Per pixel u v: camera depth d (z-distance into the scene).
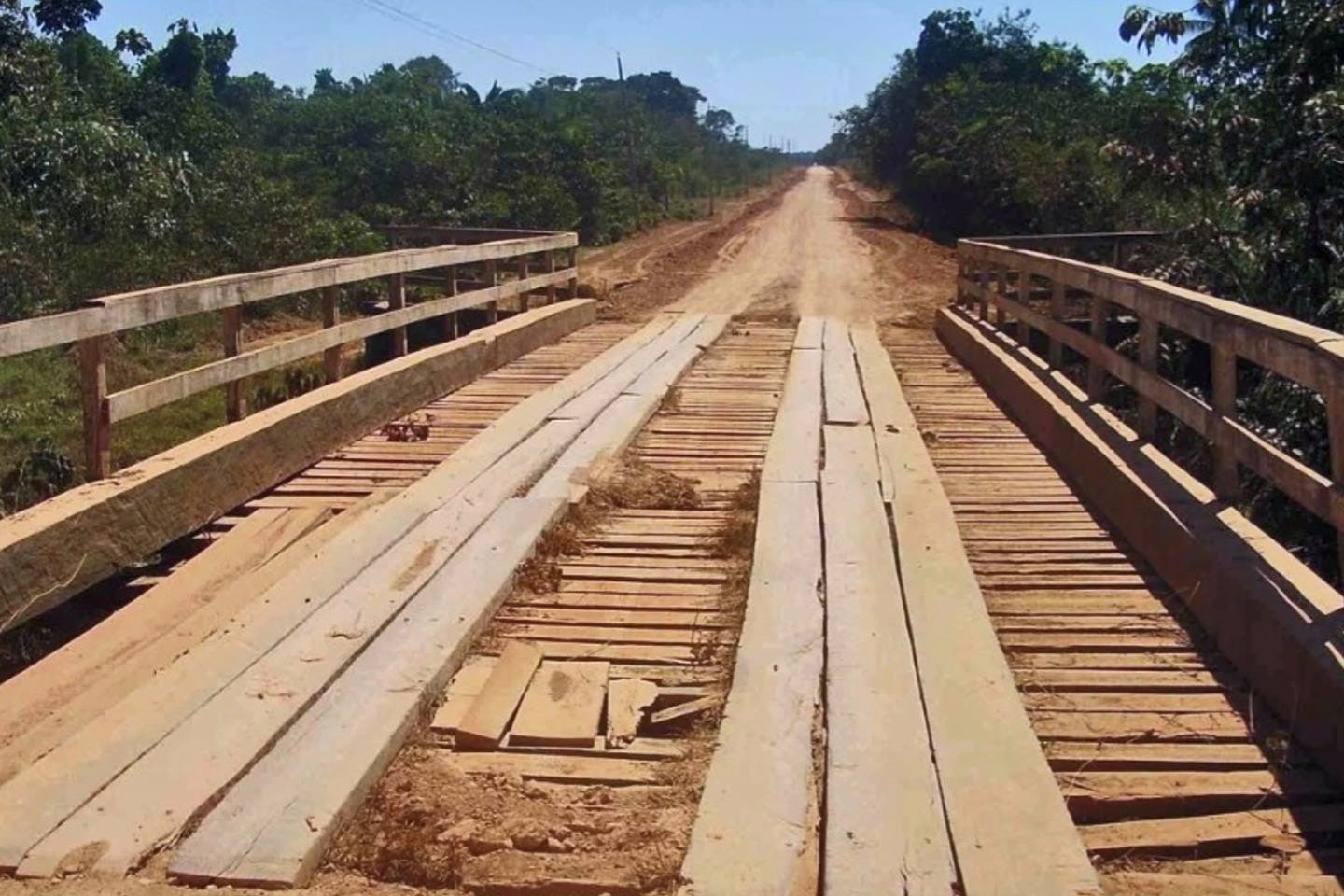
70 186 15.01
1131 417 10.93
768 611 4.96
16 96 15.95
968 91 37.97
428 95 40.75
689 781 3.76
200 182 17.33
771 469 7.18
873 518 6.14
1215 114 13.50
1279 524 8.71
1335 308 10.41
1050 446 8.10
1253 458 5.11
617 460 7.53
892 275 23.92
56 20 16.64
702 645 4.78
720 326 14.77
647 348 12.53
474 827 3.46
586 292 18.42
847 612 4.94
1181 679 4.55
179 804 3.47
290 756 3.76
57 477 7.59
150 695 4.15
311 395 7.93
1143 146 14.34
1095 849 3.53
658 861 3.29
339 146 28.41
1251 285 12.21
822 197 61.00
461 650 4.65
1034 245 17.34
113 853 3.26
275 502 6.83
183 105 23.16
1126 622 5.07
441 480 6.87
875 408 9.21
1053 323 9.58
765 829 3.43
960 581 5.32
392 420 8.84
